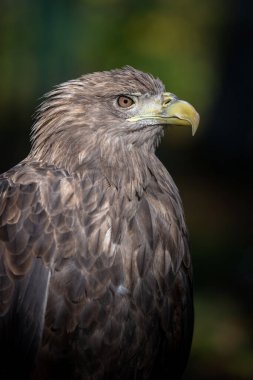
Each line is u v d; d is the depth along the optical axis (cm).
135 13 4078
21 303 963
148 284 996
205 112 3984
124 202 998
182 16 4203
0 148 3078
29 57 3456
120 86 1023
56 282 960
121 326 981
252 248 2214
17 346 970
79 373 981
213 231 2433
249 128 3203
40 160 1021
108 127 1015
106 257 975
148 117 1031
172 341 1035
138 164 1023
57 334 962
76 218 975
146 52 4072
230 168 3164
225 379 1504
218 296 1848
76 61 3322
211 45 4228
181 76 4134
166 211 1023
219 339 1627
